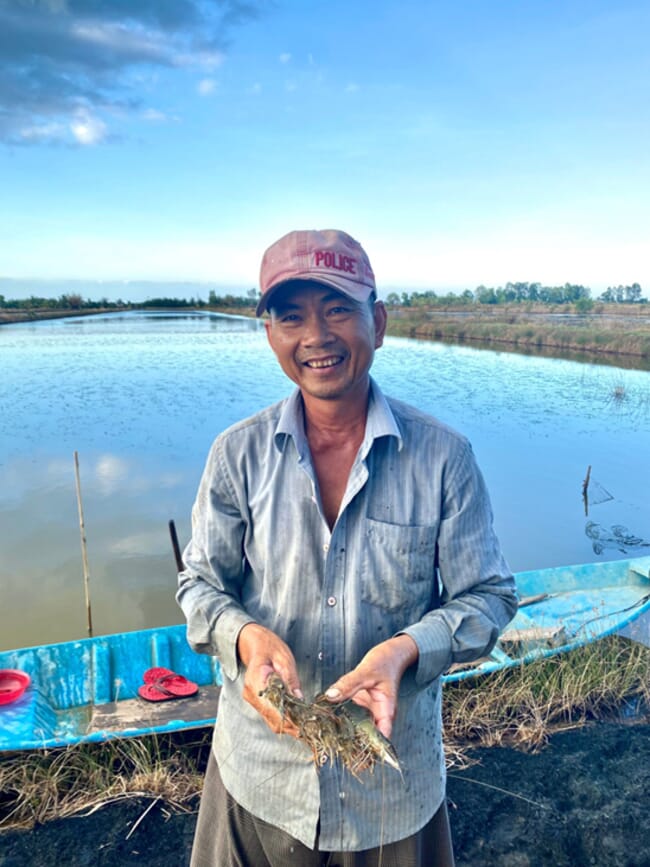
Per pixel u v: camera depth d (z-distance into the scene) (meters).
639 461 13.15
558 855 3.07
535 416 17.14
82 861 3.07
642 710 4.47
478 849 3.08
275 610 1.71
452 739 4.01
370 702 1.50
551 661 4.78
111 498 10.46
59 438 14.33
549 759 3.77
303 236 1.57
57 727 4.17
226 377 24.48
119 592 7.37
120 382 22.92
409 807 1.74
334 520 1.68
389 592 1.66
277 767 1.72
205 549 1.79
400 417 1.70
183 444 13.82
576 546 9.08
